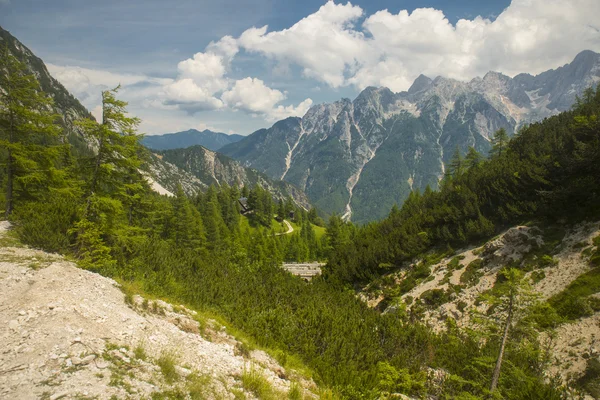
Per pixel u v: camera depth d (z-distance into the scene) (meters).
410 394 20.58
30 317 10.84
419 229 58.22
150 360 10.84
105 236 22.67
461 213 53.19
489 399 15.81
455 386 21.38
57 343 9.74
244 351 16.52
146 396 8.62
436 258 51.09
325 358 20.08
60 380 8.20
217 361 13.39
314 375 17.88
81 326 11.16
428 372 23.61
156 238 38.53
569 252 35.97
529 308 16.31
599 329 25.47
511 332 17.50
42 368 8.53
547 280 34.41
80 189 22.47
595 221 37.06
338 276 59.97
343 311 32.28
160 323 14.81
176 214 64.19
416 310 42.41
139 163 24.36
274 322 22.94
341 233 99.12
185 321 16.70
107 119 22.02
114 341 11.14
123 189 24.20
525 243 40.84
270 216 132.75
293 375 16.62
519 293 15.77
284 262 98.06
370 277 55.69
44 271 15.23
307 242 110.38
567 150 46.28
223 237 88.06
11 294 12.51
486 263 43.31
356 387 17.34
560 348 25.59
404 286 48.81
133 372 9.59
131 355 10.62
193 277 27.12
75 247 20.52
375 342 26.11
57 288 13.73
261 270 47.16
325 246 106.00
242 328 20.86
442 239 53.78
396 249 55.91
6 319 10.59
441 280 45.16
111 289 16.23
